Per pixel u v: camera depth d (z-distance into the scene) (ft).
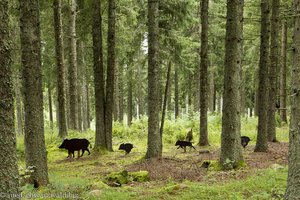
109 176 32.40
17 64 59.82
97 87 54.75
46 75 87.81
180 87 145.69
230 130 35.50
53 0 63.36
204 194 25.67
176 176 33.86
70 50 72.59
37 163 29.55
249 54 85.35
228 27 34.99
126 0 70.28
